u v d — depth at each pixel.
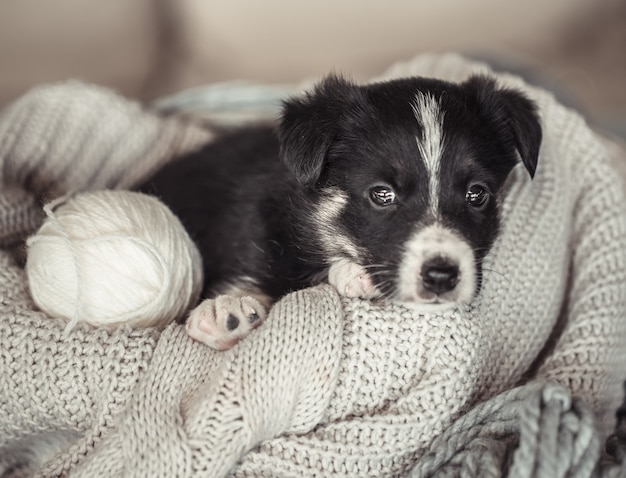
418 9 0.83
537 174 0.46
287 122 0.43
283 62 0.83
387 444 0.38
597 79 0.87
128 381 0.38
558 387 0.36
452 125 0.41
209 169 0.51
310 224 0.44
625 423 0.41
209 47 0.82
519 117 0.43
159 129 0.54
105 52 0.75
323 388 0.38
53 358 0.39
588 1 0.87
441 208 0.41
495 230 0.43
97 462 0.37
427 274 0.39
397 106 0.42
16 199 0.47
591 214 0.47
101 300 0.39
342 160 0.42
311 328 0.38
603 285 0.44
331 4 0.82
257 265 0.45
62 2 0.71
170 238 0.41
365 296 0.41
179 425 0.36
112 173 0.53
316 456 0.38
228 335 0.40
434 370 0.39
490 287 0.42
